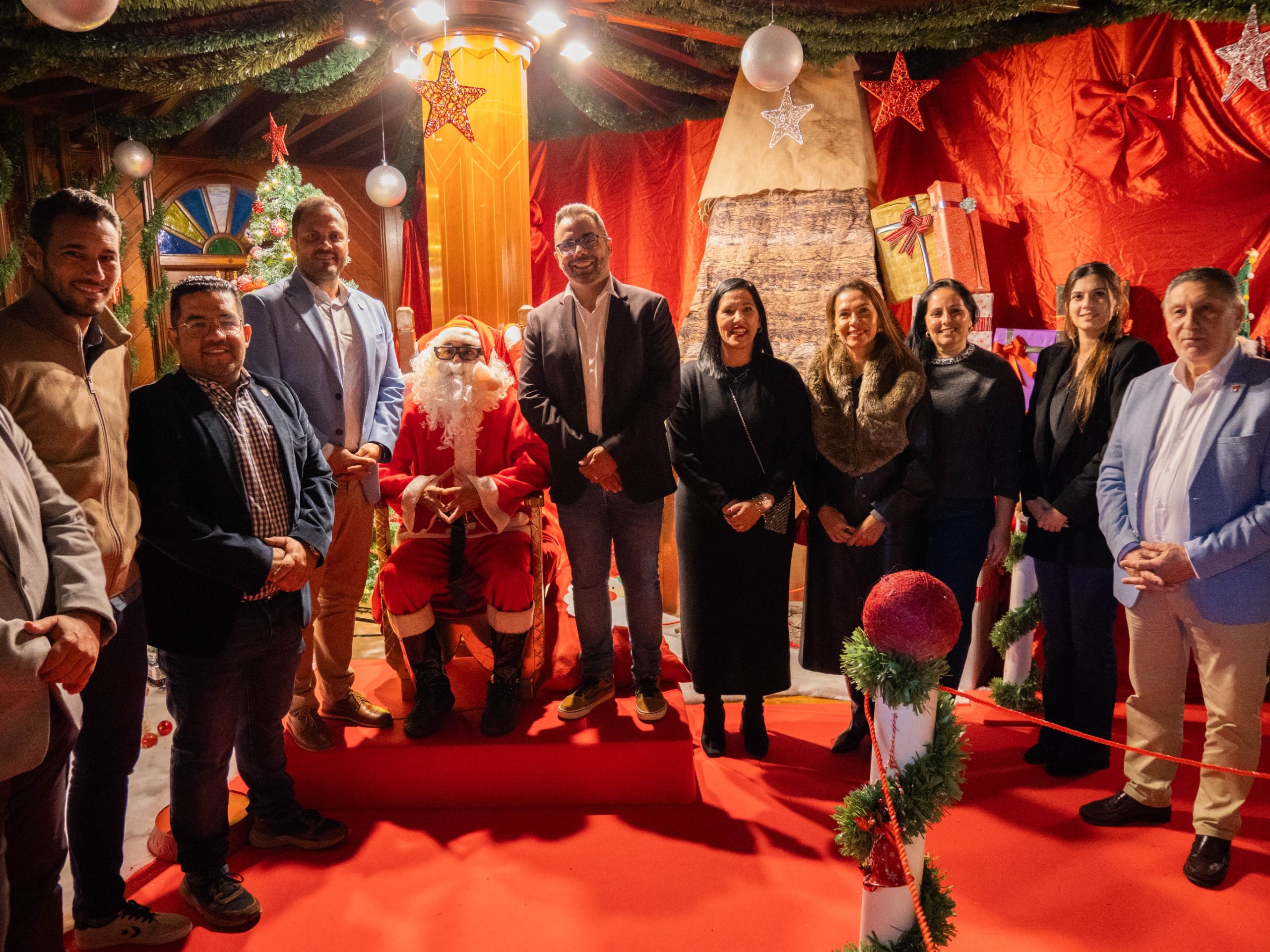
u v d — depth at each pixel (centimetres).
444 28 350
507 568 280
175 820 222
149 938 213
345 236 285
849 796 156
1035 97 477
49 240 185
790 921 220
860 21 408
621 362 279
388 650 303
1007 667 363
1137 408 256
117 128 634
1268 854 250
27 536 158
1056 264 476
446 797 279
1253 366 234
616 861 248
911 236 466
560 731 285
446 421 292
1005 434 302
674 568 512
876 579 303
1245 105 411
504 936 216
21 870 170
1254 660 233
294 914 226
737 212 495
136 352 710
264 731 245
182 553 204
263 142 700
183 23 424
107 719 205
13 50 461
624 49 495
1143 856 249
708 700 322
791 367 310
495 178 397
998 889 234
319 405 277
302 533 224
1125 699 372
